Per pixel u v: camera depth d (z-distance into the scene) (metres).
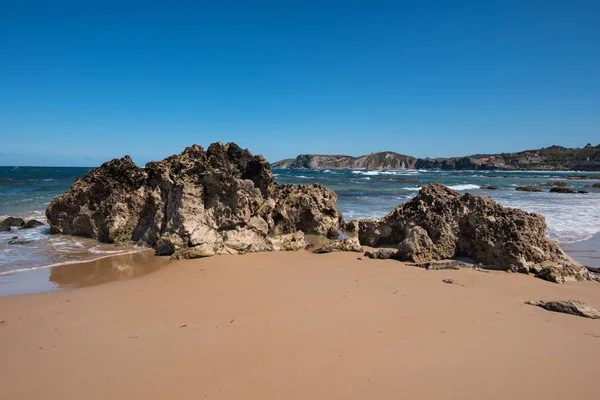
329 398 4.97
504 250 11.63
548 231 19.06
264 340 6.73
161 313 8.22
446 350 6.30
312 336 6.87
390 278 10.77
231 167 15.71
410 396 5.01
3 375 5.76
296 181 63.31
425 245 12.84
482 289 9.68
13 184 44.72
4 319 8.03
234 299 9.04
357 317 7.77
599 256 14.38
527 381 5.39
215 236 14.59
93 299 9.25
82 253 14.52
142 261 13.31
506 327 7.29
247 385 5.30
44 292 10.00
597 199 35.62
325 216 18.22
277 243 15.02
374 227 15.95
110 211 16.41
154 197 15.63
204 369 5.77
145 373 5.70
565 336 6.90
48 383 5.52
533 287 9.85
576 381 5.40
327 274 11.27
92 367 5.93
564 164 160.12
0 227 18.81
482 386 5.25
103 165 17.19
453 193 14.59
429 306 8.42
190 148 16.22
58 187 39.94
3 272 12.01
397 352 6.23
